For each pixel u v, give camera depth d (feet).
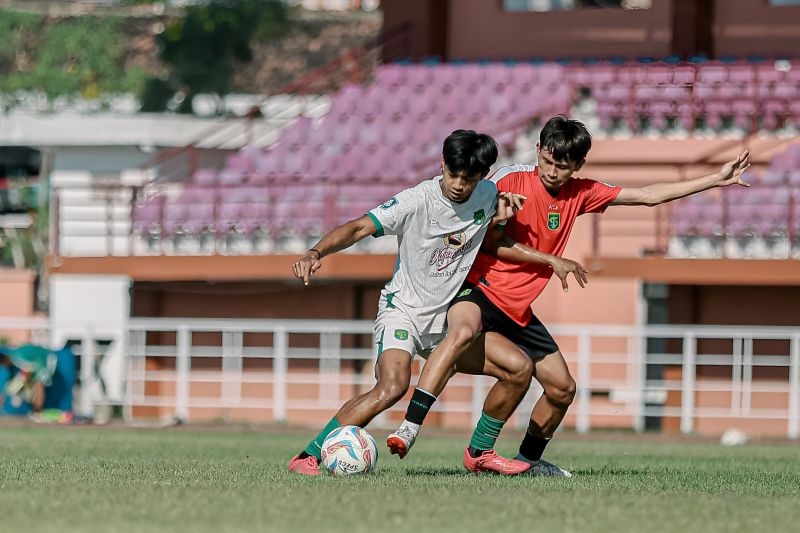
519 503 62.75
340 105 243.40
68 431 166.20
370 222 77.30
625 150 215.51
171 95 371.76
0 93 386.11
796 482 83.46
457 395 204.85
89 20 410.11
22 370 194.08
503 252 80.12
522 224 81.61
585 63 238.48
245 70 395.55
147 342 222.69
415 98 240.73
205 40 368.68
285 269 211.41
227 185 226.79
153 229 227.81
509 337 82.33
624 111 221.66
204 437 154.10
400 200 77.66
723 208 206.18
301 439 150.92
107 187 227.61
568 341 201.57
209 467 87.45
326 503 61.16
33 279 269.44
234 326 193.26
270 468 85.87
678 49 246.06
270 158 238.68
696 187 82.58
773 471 98.63
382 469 88.48
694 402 203.21
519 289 80.53
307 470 79.77
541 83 236.43
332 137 238.89
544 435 84.53
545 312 205.77
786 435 191.21
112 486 69.87
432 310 79.05
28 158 349.82
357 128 239.09
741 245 202.49
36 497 63.26
